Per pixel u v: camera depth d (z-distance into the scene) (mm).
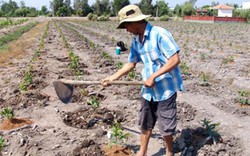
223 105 7121
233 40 22969
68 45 17359
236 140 5332
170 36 3979
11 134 5371
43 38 20422
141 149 4621
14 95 7520
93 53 14781
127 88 8156
